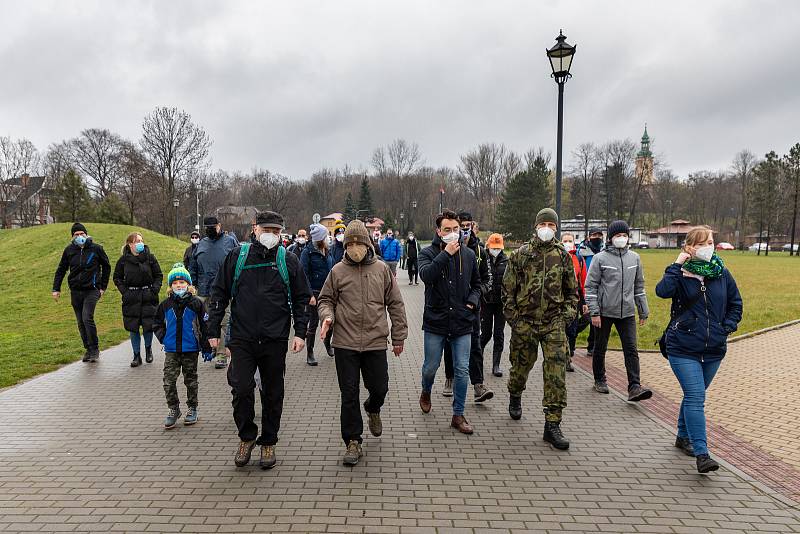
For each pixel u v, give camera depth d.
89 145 64.81
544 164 68.00
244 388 4.19
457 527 3.40
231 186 90.50
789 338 9.86
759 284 21.38
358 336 4.46
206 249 7.61
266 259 4.32
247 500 3.75
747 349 9.01
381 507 3.65
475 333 5.95
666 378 7.15
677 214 89.81
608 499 3.80
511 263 5.29
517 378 5.38
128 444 4.82
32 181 67.88
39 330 11.32
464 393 5.17
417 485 4.00
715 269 4.28
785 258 45.81
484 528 3.39
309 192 92.44
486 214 80.06
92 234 26.11
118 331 10.90
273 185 81.00
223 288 4.33
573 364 7.89
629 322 6.16
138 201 53.66
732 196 84.38
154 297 8.00
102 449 4.70
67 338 10.17
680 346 4.37
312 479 4.09
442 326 5.20
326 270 8.04
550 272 4.99
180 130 46.03
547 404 4.83
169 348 5.25
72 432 5.13
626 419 5.52
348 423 4.39
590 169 69.19
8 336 10.52
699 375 4.30
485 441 4.90
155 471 4.24
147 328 7.89
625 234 6.12
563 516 3.55
